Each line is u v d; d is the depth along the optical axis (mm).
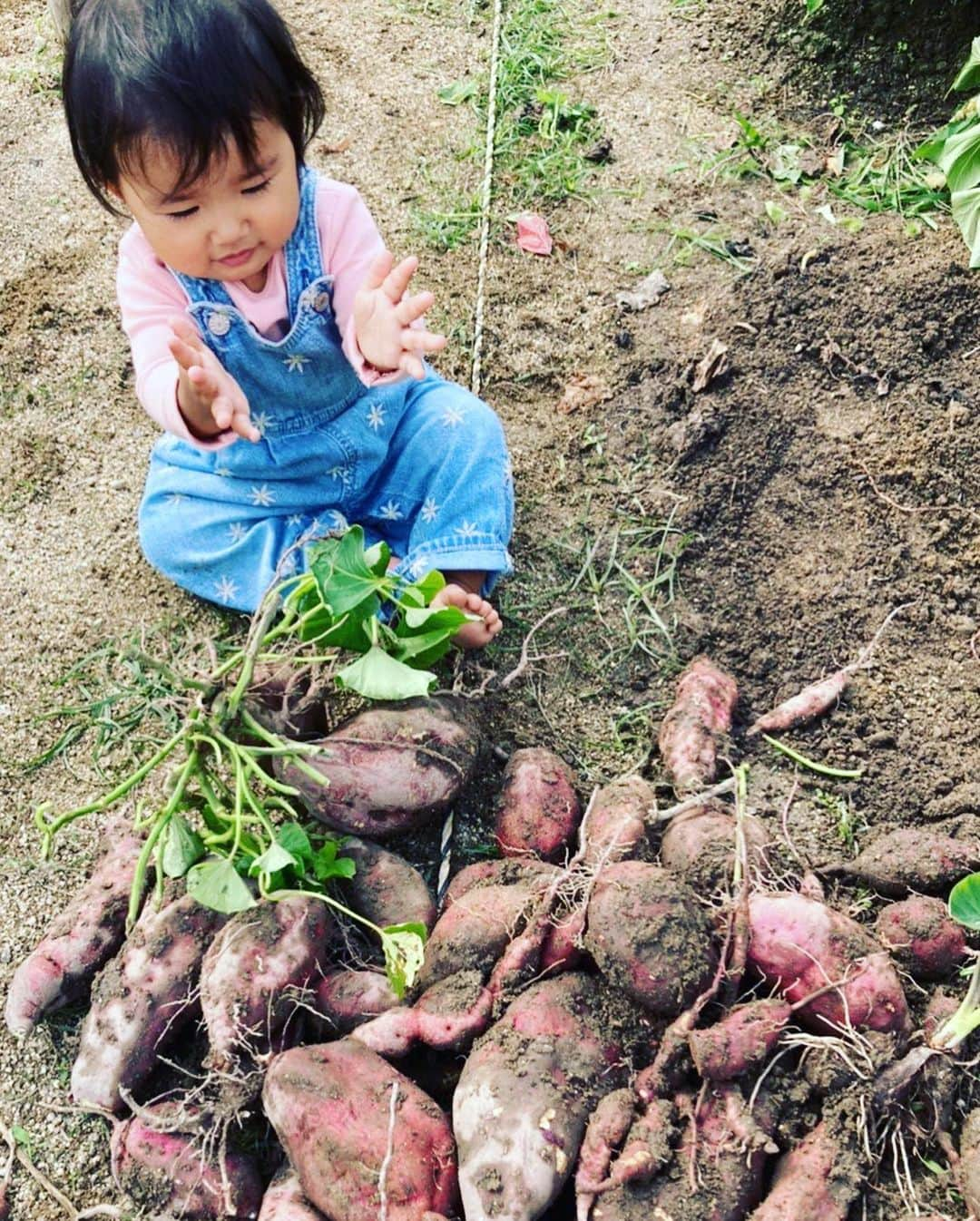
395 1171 1530
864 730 2174
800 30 3328
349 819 1886
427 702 1937
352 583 1802
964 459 2490
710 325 2742
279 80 1695
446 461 2207
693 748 2064
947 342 2672
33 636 2369
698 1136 1575
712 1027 1632
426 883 2000
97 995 1762
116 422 2703
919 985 1832
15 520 2549
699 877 1786
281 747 1809
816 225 2977
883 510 2447
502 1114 1534
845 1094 1635
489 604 2271
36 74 3482
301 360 2064
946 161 2756
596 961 1690
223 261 1849
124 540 2508
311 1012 1741
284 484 2230
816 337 2689
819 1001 1683
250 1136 1733
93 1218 1738
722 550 2441
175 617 2379
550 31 3535
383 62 3453
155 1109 1690
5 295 2924
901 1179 1641
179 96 1596
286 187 1795
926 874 1903
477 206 3062
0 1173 1786
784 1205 1548
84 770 2188
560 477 2572
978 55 2875
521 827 1955
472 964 1739
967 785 2084
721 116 3295
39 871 2066
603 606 2385
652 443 2598
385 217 3045
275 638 2014
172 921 1768
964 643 2283
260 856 1711
